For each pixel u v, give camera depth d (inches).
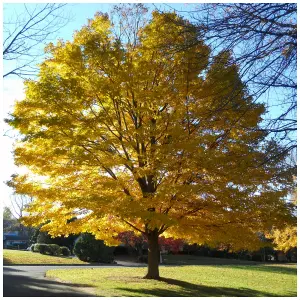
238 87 247.4
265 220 449.4
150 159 442.0
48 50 461.4
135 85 455.8
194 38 241.1
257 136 314.5
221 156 411.2
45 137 429.1
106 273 614.9
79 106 450.9
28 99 450.0
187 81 407.8
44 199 474.0
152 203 433.4
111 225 542.9
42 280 487.2
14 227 2385.6
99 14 490.6
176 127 429.1
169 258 1242.0
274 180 423.8
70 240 1352.1
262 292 470.9
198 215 483.8
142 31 476.7
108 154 465.1
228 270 779.4
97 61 454.6
